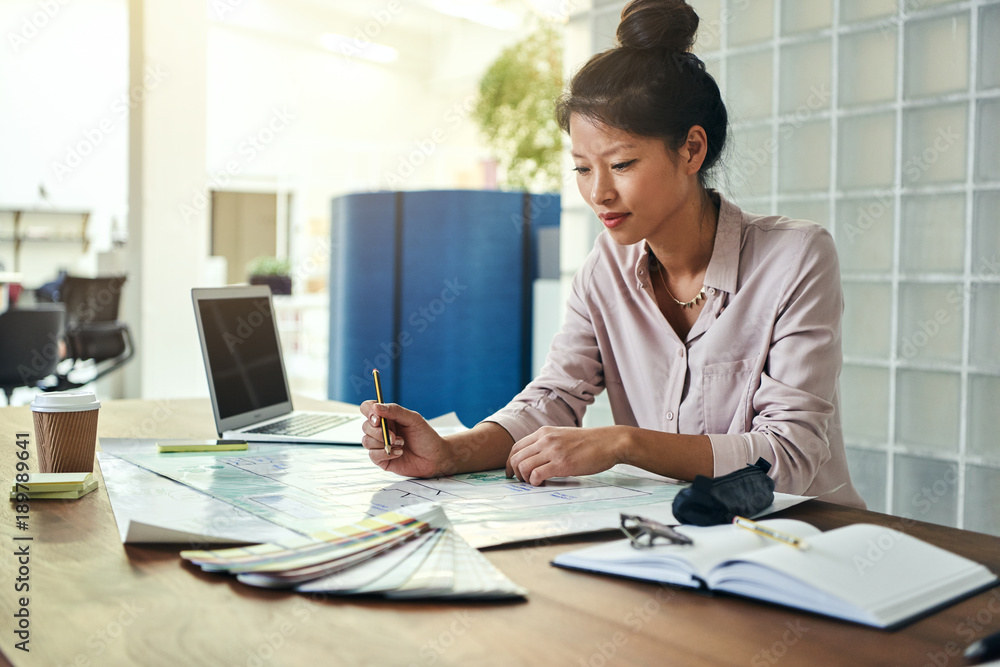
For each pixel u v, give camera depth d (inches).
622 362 54.6
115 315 188.2
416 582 25.4
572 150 44.9
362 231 158.4
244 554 27.6
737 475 33.5
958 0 90.2
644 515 33.6
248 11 427.5
